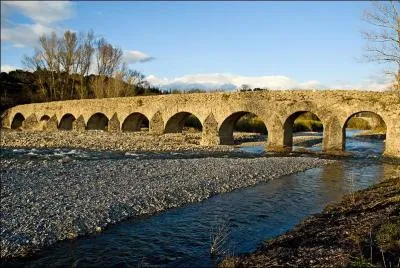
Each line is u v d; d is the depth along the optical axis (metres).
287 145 37.25
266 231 12.16
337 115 34.06
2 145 33.31
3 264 9.14
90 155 28.19
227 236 11.60
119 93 68.81
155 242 10.95
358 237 10.23
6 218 11.92
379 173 24.47
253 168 24.08
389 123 31.84
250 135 56.72
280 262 8.97
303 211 14.62
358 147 44.16
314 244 10.18
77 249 10.25
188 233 11.80
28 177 17.86
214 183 19.00
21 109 71.56
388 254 9.04
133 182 17.86
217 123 41.03
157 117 47.25
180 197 16.03
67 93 75.88
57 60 75.00
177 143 39.72
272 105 37.22
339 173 24.28
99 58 76.00
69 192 15.39
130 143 37.38
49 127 62.88
